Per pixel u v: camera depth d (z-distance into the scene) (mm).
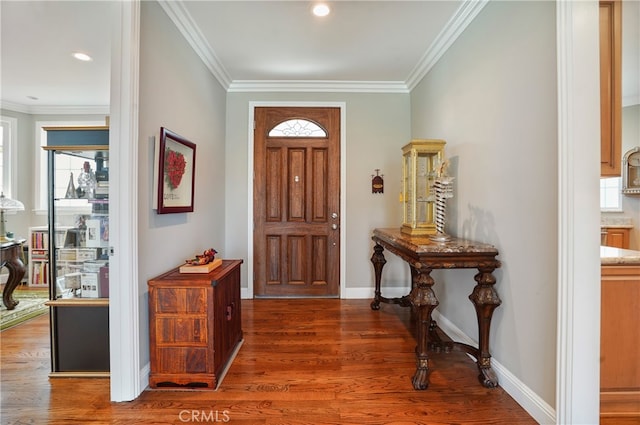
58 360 1998
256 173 3668
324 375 2045
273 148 3680
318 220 3709
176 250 2322
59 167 2010
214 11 2236
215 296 1925
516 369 1771
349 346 2463
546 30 1528
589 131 1373
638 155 3787
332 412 1684
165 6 2088
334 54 2908
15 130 4289
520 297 1734
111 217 1731
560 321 1428
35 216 4438
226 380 1983
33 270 4125
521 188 1721
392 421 1610
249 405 1738
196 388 1889
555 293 1487
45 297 3658
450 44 2584
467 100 2311
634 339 1629
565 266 1403
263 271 3715
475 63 2193
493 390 1877
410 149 2412
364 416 1649
